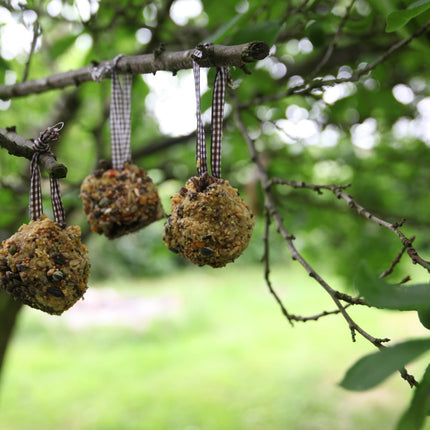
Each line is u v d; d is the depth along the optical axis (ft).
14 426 19.51
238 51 3.20
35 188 3.62
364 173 12.10
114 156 4.51
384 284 2.03
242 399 21.79
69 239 3.68
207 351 28.58
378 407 20.68
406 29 5.05
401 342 1.97
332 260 12.92
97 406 21.22
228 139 10.62
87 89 8.95
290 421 19.72
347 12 5.53
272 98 6.27
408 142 11.95
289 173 11.38
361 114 9.57
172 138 10.26
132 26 8.05
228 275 54.70
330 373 24.49
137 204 4.41
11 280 3.57
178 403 21.43
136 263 52.49
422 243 12.82
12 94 5.36
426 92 9.99
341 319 34.19
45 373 25.32
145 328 33.86
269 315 37.06
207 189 3.65
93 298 41.39
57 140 3.51
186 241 3.71
